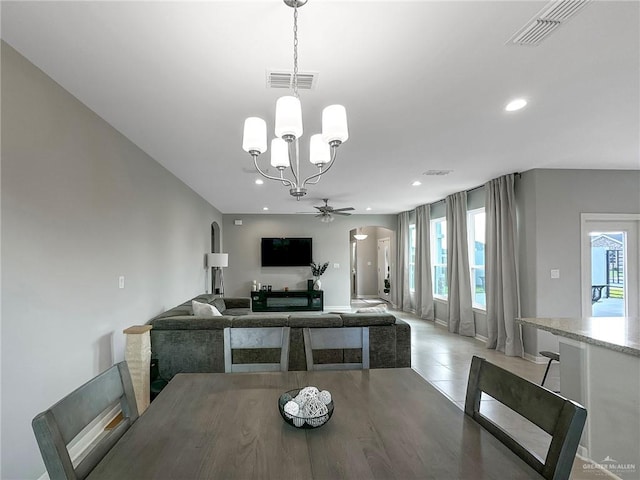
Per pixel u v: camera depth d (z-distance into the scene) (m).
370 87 2.31
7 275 1.83
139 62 2.01
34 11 1.57
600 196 4.65
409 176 4.94
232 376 1.79
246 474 0.98
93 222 2.67
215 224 8.38
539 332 4.60
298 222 9.08
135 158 3.45
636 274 4.69
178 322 3.45
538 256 4.57
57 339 2.22
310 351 2.03
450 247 6.52
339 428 1.25
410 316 8.09
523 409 1.18
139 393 2.92
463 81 2.25
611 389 2.17
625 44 1.86
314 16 1.63
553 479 0.98
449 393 3.61
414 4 1.56
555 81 2.26
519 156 3.97
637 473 2.00
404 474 0.98
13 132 1.87
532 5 1.57
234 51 1.91
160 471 1.00
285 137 1.53
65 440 1.01
